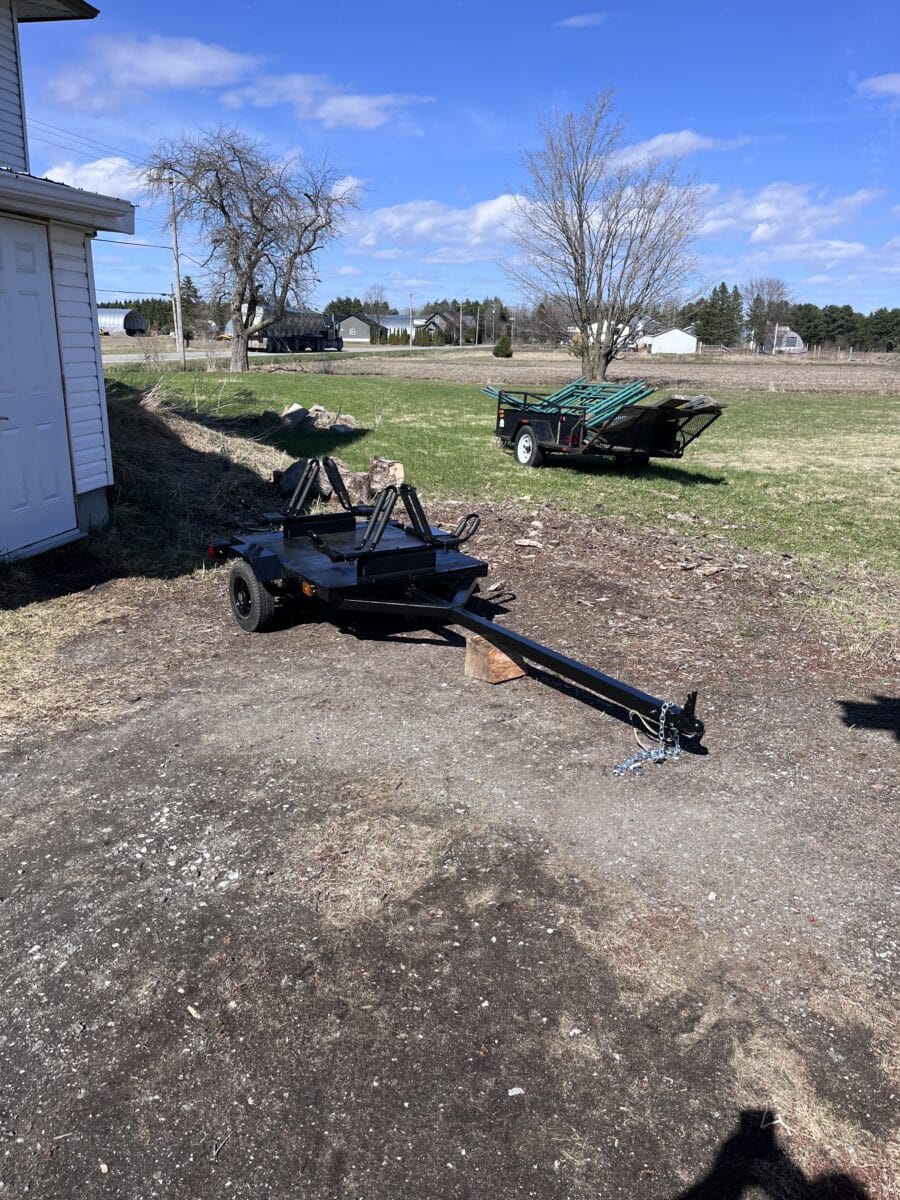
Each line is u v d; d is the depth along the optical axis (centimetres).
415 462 1434
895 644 630
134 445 1104
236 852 347
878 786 414
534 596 734
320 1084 244
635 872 341
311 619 654
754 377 5084
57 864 339
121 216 799
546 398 1505
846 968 293
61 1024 263
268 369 4447
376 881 331
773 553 930
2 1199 211
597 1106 239
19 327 721
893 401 3506
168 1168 220
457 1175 220
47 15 1058
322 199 4147
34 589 694
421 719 476
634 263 3384
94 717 471
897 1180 220
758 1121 236
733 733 468
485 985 280
